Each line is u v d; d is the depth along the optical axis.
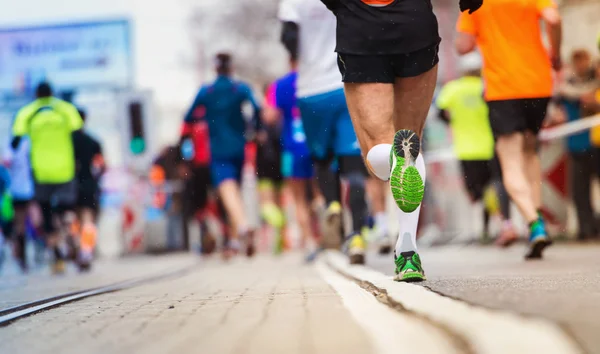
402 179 6.27
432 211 18.78
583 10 20.19
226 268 12.88
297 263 14.04
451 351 3.32
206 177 18.08
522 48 9.84
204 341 3.98
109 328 4.74
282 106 14.52
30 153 15.55
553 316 3.60
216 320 4.83
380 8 6.50
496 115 9.90
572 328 3.33
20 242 18.31
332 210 11.03
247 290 7.24
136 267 15.39
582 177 16.09
